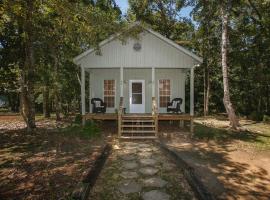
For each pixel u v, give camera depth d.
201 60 16.64
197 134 14.74
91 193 7.32
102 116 16.44
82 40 13.84
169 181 8.17
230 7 19.09
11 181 7.94
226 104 17.41
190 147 12.51
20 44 17.09
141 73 19.33
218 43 28.62
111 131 16.08
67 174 8.47
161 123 19.50
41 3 12.13
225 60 17.47
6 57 17.72
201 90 33.28
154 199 7.00
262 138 14.65
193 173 8.73
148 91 19.33
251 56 27.56
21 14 11.45
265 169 9.62
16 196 6.95
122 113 16.00
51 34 15.52
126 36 14.11
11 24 15.68
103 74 19.34
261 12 25.20
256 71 27.36
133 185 7.87
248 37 27.84
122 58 17.05
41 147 11.83
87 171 8.74
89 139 13.65
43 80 19.75
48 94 25.97
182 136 14.73
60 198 6.75
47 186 7.55
